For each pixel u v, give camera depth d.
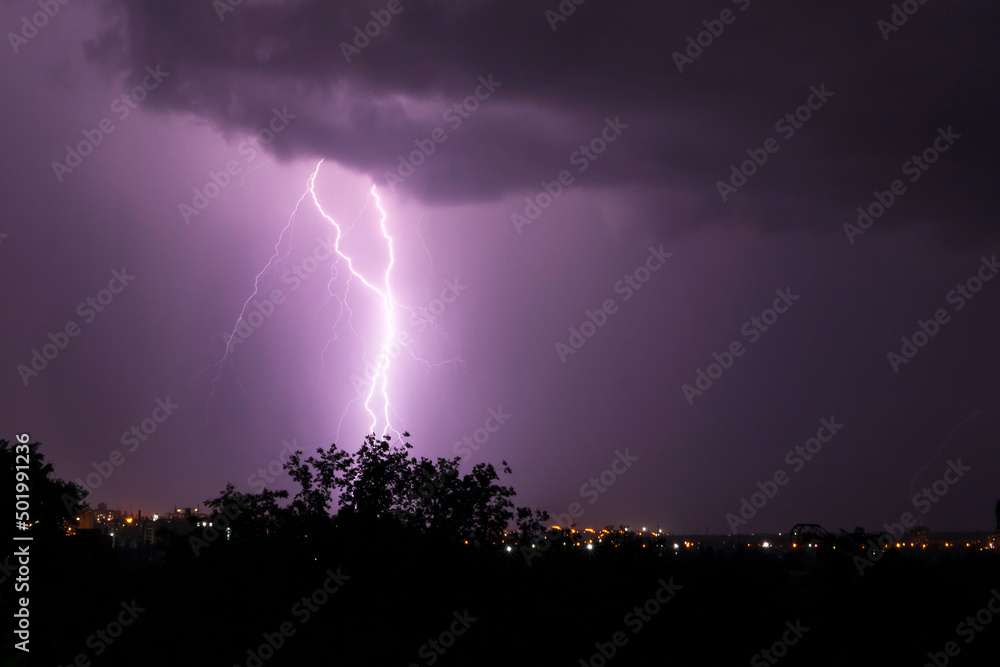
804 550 18.09
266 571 17.41
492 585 17.88
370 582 17.47
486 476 18.80
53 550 22.97
